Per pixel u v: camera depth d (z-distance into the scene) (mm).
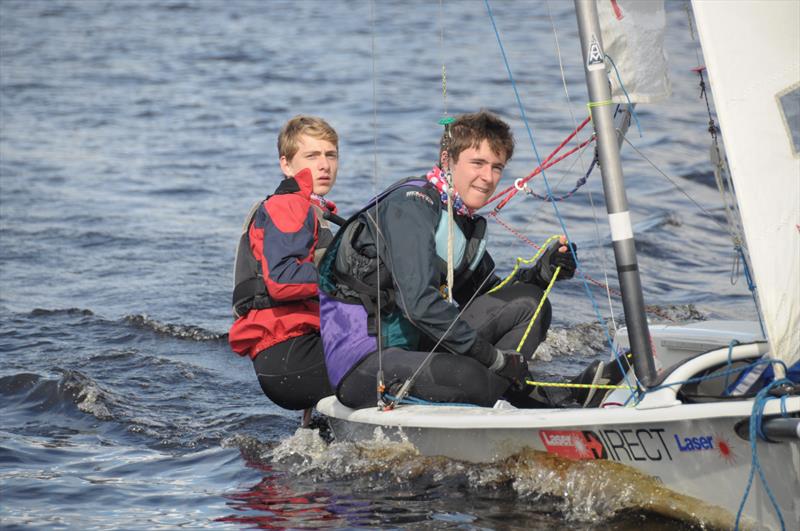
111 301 27047
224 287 28375
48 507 14555
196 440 17859
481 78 61000
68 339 23859
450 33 78375
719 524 12648
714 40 11609
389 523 13758
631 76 14875
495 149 14812
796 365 12172
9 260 30734
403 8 92250
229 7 95062
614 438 13234
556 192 36719
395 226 14727
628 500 13477
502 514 13875
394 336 15570
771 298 11781
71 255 31375
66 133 50031
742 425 11977
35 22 87188
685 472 12734
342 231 15539
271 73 65188
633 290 13031
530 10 88625
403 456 15500
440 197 15086
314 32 81062
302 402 17344
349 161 42594
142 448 17438
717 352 12734
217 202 38094
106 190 39688
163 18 89500
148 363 22219
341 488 15180
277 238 16672
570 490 13992
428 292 14523
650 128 46344
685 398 13445
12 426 18484
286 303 17234
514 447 14359
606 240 31328
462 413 14422
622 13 14641
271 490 15250
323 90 59406
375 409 15453
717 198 36125
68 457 16875
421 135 47469
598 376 15266
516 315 15812
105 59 71000
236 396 20469
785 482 11805
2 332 24203
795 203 11750
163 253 31641
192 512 14391
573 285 27672
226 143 47812
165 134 49844
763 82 11664
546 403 15859
